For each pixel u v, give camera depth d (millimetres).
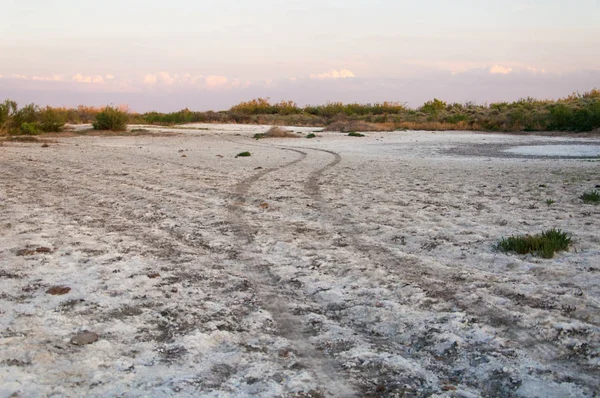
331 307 4914
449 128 39656
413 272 5746
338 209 9195
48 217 8625
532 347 3957
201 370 3656
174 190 11398
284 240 7145
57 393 3295
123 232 7645
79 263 6051
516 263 5871
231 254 6582
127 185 12141
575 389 3369
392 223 8031
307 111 62844
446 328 4293
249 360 3814
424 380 3547
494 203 9531
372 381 3529
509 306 4676
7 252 6480
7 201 10070
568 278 5340
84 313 4605
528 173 14039
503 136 31625
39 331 4207
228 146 24938
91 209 9367
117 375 3547
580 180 12453
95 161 17547
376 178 13227
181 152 21453
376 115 56781
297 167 15930
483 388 3490
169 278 5605
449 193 10727
